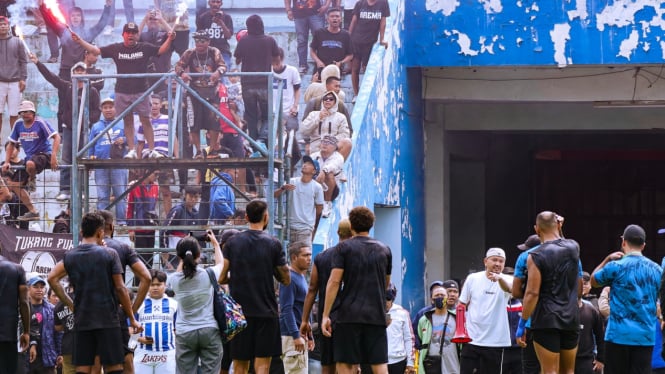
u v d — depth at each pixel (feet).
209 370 48.52
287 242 63.05
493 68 95.45
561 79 94.94
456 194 118.62
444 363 63.82
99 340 44.96
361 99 78.95
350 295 45.70
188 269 47.80
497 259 59.62
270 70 78.95
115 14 88.12
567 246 47.55
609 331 51.37
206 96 61.67
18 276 48.11
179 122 61.31
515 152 131.23
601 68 94.32
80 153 59.93
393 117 87.51
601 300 64.90
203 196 63.93
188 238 48.42
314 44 83.35
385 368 45.93
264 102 63.00
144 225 61.87
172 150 60.13
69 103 78.28
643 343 50.62
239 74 60.49
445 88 96.22
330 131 72.28
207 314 48.14
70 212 66.85
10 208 67.56
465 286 60.59
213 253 61.16
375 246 46.06
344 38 83.05
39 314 59.26
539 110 103.55
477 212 118.32
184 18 83.87
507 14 90.07
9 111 81.56
